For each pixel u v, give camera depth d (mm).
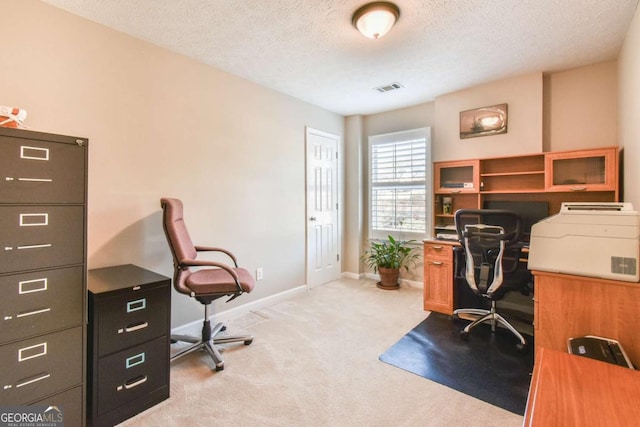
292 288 3637
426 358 2230
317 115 3947
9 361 1314
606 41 2387
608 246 1537
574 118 2902
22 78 1817
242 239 3068
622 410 736
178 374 2035
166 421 1614
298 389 1875
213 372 2057
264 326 2777
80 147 1478
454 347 2393
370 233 4402
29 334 1356
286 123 3512
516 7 1943
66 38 1972
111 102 2176
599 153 2566
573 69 2891
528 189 3066
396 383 1933
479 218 2791
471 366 2125
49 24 1906
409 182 4023
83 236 1494
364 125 4438
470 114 3355
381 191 4285
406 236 4078
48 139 1389
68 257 1451
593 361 965
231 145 2949
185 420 1620
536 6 1935
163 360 1789
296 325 2801
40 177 1372
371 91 3422
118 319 1625
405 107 4016
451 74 2984
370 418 1629
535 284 1728
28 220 1347
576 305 1620
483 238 2480
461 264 2979
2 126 1319
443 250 3039
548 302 1693
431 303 3123
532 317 2916
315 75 2988
